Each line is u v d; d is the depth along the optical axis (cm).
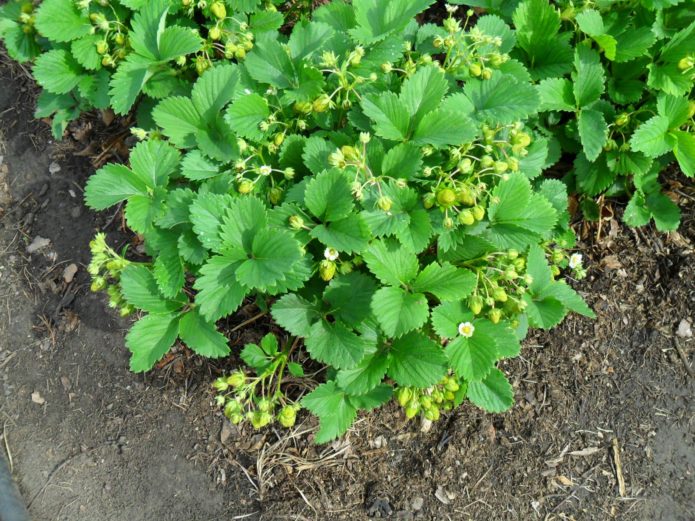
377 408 74
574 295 63
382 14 65
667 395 73
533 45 68
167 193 60
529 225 58
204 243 55
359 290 58
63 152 84
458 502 71
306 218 57
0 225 83
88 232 81
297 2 77
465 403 74
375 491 72
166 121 61
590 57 67
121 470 75
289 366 63
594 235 78
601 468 71
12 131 84
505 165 56
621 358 75
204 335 58
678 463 71
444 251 58
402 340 59
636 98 70
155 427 76
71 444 77
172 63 66
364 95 58
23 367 79
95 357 79
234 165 60
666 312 75
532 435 73
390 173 57
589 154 64
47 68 66
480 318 59
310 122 64
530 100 59
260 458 74
